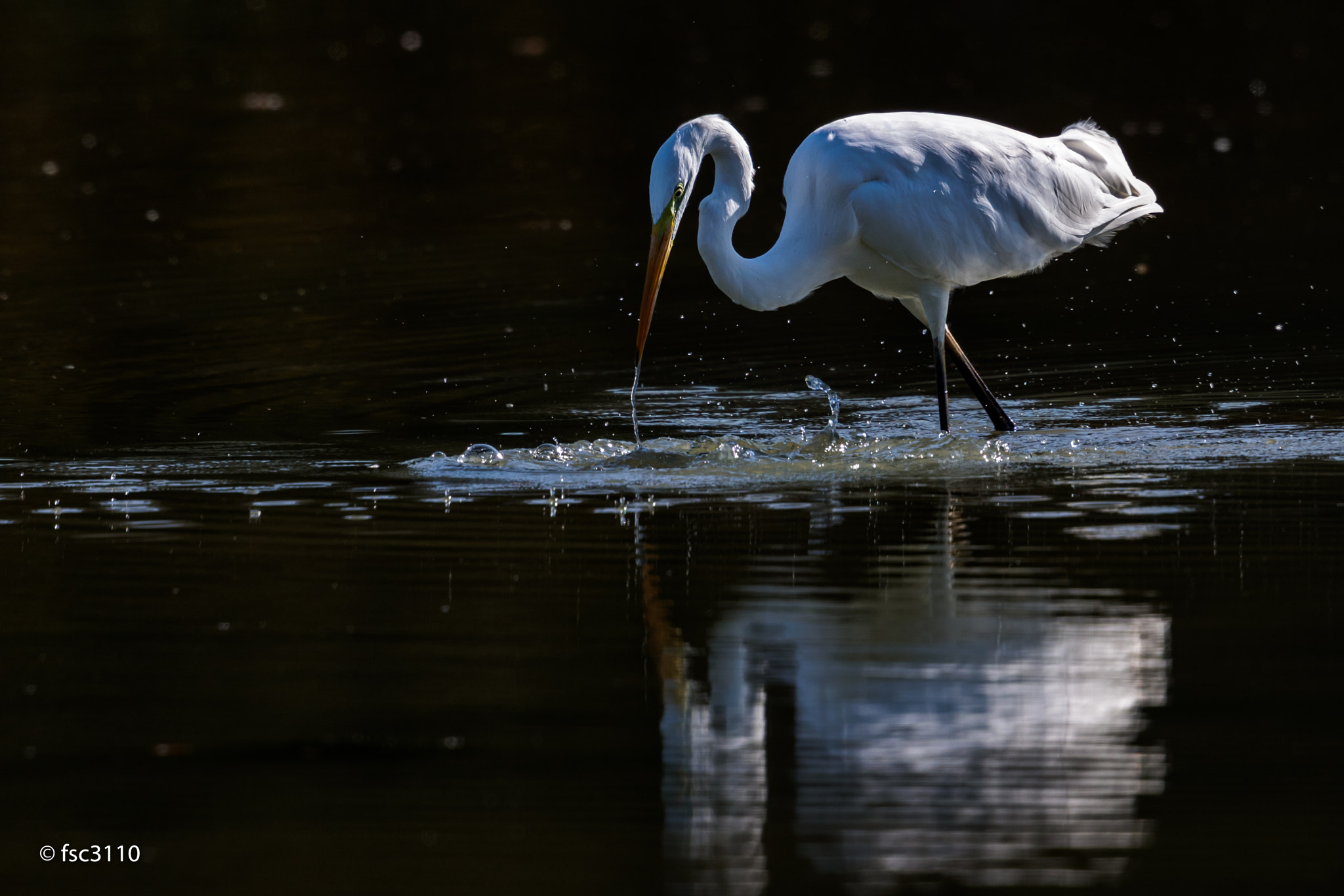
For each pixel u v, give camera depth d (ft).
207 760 22.16
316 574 29.94
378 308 57.98
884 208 39.73
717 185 40.50
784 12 136.56
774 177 79.10
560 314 57.00
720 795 20.80
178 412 43.86
